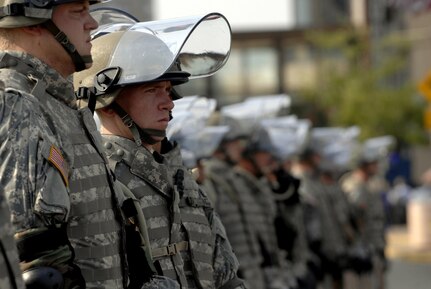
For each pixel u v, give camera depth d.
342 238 27.58
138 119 10.29
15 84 8.52
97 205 8.74
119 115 10.29
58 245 8.23
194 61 11.07
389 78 82.00
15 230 8.05
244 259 16.81
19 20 8.58
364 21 76.50
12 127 8.14
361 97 74.19
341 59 79.25
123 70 10.14
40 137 8.23
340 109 75.06
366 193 30.33
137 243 9.36
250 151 18.55
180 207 10.54
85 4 8.91
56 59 8.83
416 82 75.69
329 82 75.75
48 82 8.68
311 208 26.12
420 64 79.81
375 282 30.09
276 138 19.72
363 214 30.12
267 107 18.95
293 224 19.88
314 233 26.06
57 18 8.74
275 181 19.72
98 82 10.15
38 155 8.16
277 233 19.66
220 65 11.05
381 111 74.12
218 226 11.08
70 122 8.74
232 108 18.98
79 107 10.08
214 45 10.98
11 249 6.89
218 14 10.71
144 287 9.28
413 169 81.25
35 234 8.11
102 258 8.71
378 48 76.38
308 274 20.45
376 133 74.31
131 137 10.38
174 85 10.72
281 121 20.11
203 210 10.88
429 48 79.50
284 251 19.78
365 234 30.16
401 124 74.75
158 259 10.14
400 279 38.62
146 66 10.12
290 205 19.88
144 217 9.97
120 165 10.22
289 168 22.16
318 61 79.75
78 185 8.63
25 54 8.64
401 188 66.88
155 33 10.31
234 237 16.78
